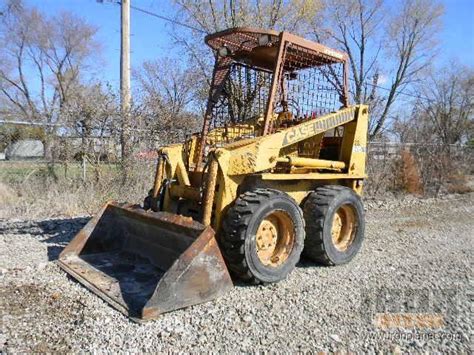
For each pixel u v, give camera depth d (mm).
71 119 8570
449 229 7914
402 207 10422
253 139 4602
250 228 4188
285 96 5496
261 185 4824
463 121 23844
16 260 4980
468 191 13805
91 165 8680
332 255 5121
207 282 3879
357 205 5473
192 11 12273
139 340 3215
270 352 3117
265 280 4352
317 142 5566
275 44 5035
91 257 4926
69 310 3680
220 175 4418
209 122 5539
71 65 35625
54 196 8047
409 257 5766
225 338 3297
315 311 3822
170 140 9383
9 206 7602
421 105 22609
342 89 5707
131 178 8828
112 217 5227
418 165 12836
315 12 13586
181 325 3467
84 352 3045
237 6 12016
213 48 5477
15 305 3754
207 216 4305
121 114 8852
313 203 5105
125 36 10328
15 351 3029
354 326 3553
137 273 4441
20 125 8469
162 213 4508
